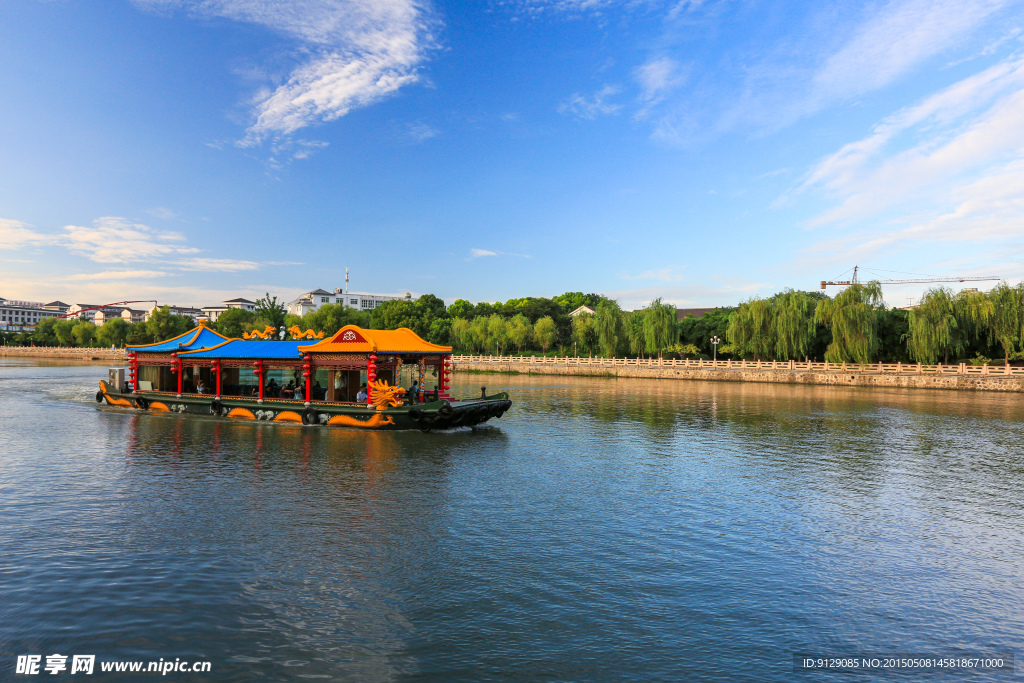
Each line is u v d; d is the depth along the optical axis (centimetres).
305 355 3212
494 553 1349
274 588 1157
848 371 6825
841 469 2255
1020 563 1339
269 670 889
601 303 9375
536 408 4316
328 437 2841
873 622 1062
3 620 1023
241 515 1598
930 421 3631
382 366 3073
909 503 1798
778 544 1437
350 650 945
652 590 1171
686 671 899
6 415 3675
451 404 2958
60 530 1470
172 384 3853
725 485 1994
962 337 6925
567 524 1562
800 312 7562
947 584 1225
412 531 1488
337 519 1574
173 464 2233
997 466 2323
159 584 1168
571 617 1058
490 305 16062
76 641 961
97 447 2578
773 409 4266
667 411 4131
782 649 966
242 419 3378
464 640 978
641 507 1723
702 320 9919
